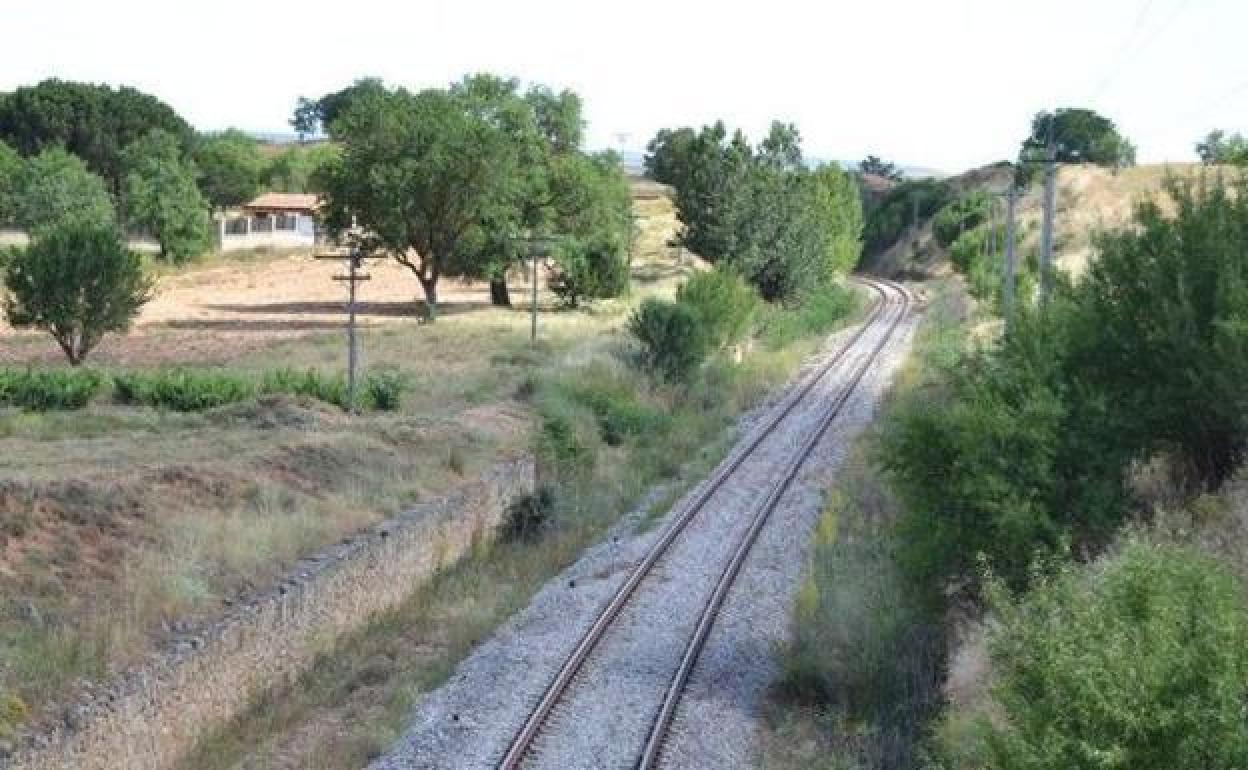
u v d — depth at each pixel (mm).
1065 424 18203
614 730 17375
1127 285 18891
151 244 113062
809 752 16750
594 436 38625
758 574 25578
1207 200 18703
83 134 129750
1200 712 8875
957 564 18922
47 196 97062
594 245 75250
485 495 29188
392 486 27000
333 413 34844
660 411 43031
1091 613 9703
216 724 17547
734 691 19312
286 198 129625
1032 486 18141
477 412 36219
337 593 21516
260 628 18844
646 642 21406
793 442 40250
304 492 25312
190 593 18469
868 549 26312
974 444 18312
